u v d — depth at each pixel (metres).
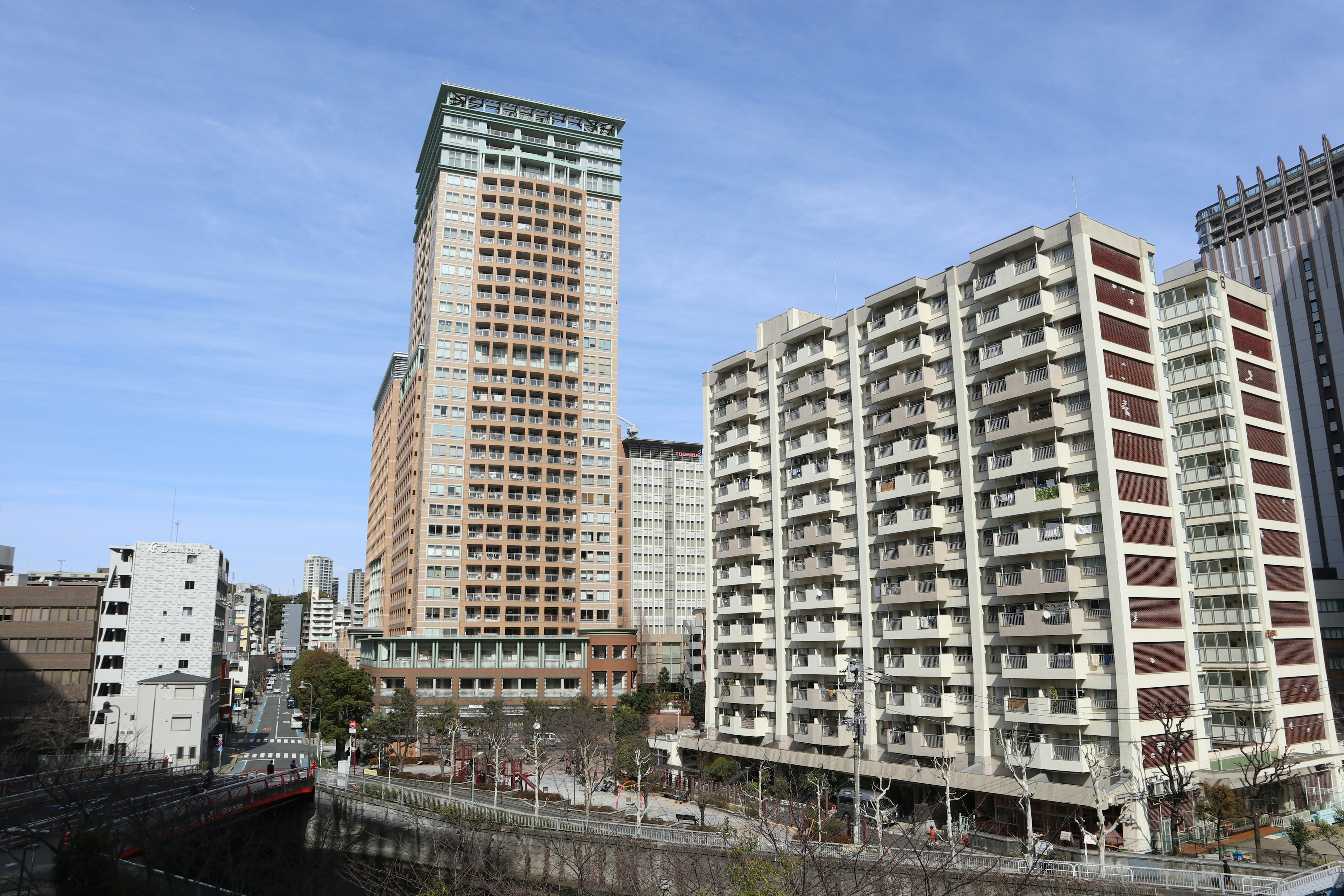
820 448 85.69
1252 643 68.25
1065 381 66.00
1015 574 65.69
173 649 118.88
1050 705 62.12
